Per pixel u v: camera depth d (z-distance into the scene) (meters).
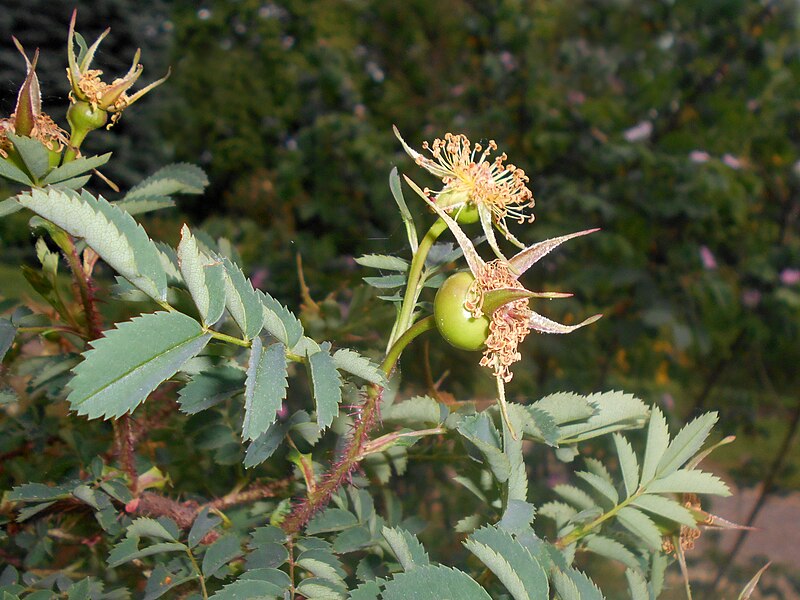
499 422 0.18
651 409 0.19
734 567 0.48
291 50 0.83
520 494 0.17
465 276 0.17
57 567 0.24
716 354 0.54
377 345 0.26
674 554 0.20
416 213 0.49
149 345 0.13
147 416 0.24
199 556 0.19
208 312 0.14
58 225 0.14
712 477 0.18
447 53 0.67
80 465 0.24
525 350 0.50
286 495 0.22
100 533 0.23
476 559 0.19
